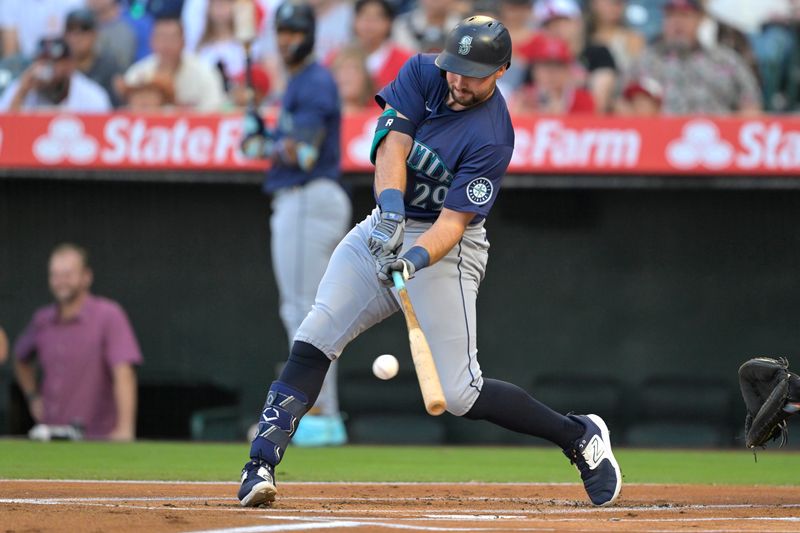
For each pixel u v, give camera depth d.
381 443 36.69
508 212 38.47
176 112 36.47
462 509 14.90
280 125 29.00
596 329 38.47
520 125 35.56
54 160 36.34
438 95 14.30
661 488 19.59
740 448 35.25
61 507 13.48
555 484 20.28
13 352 38.47
